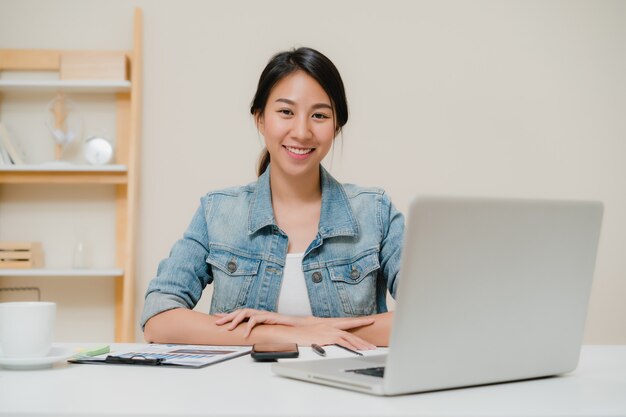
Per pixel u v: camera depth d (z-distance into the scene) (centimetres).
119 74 330
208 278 178
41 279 337
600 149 353
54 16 344
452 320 85
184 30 343
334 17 346
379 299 181
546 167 350
